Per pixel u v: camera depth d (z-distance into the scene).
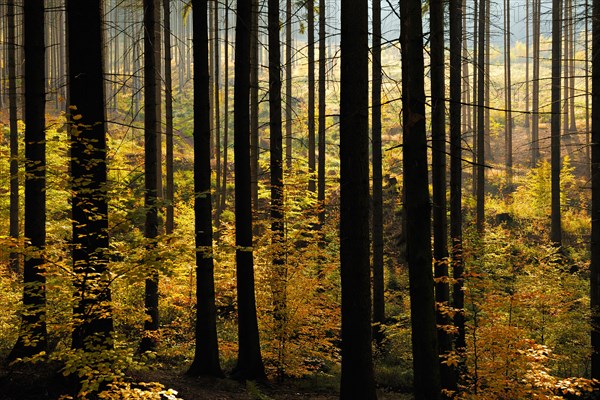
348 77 6.68
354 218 6.78
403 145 6.81
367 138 6.79
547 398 7.11
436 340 6.77
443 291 9.83
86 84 6.81
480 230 16.33
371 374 6.89
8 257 15.32
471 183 33.62
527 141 40.00
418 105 6.64
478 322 9.09
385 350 14.95
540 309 12.12
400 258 24.39
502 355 8.02
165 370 10.87
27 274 8.02
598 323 10.65
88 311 5.95
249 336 10.98
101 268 6.55
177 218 19.92
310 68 18.84
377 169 15.28
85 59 6.84
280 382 11.61
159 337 12.24
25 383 7.29
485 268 13.01
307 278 11.97
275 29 12.54
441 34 9.58
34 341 6.09
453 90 11.54
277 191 12.42
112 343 5.68
